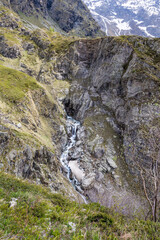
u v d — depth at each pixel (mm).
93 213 10180
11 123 30406
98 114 58125
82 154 47812
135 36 58438
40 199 11125
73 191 35188
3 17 100062
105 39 65312
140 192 34406
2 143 23891
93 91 65562
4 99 35531
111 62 59719
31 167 26547
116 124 52750
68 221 8672
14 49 77000
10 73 49719
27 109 38406
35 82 51719
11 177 13961
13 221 7031
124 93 53031
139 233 8500
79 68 73312
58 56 77500
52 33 104375
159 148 13906
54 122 50812
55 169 34344
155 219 11750
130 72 50719
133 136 43094
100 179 40188
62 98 65500
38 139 34125
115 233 8281
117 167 41562
